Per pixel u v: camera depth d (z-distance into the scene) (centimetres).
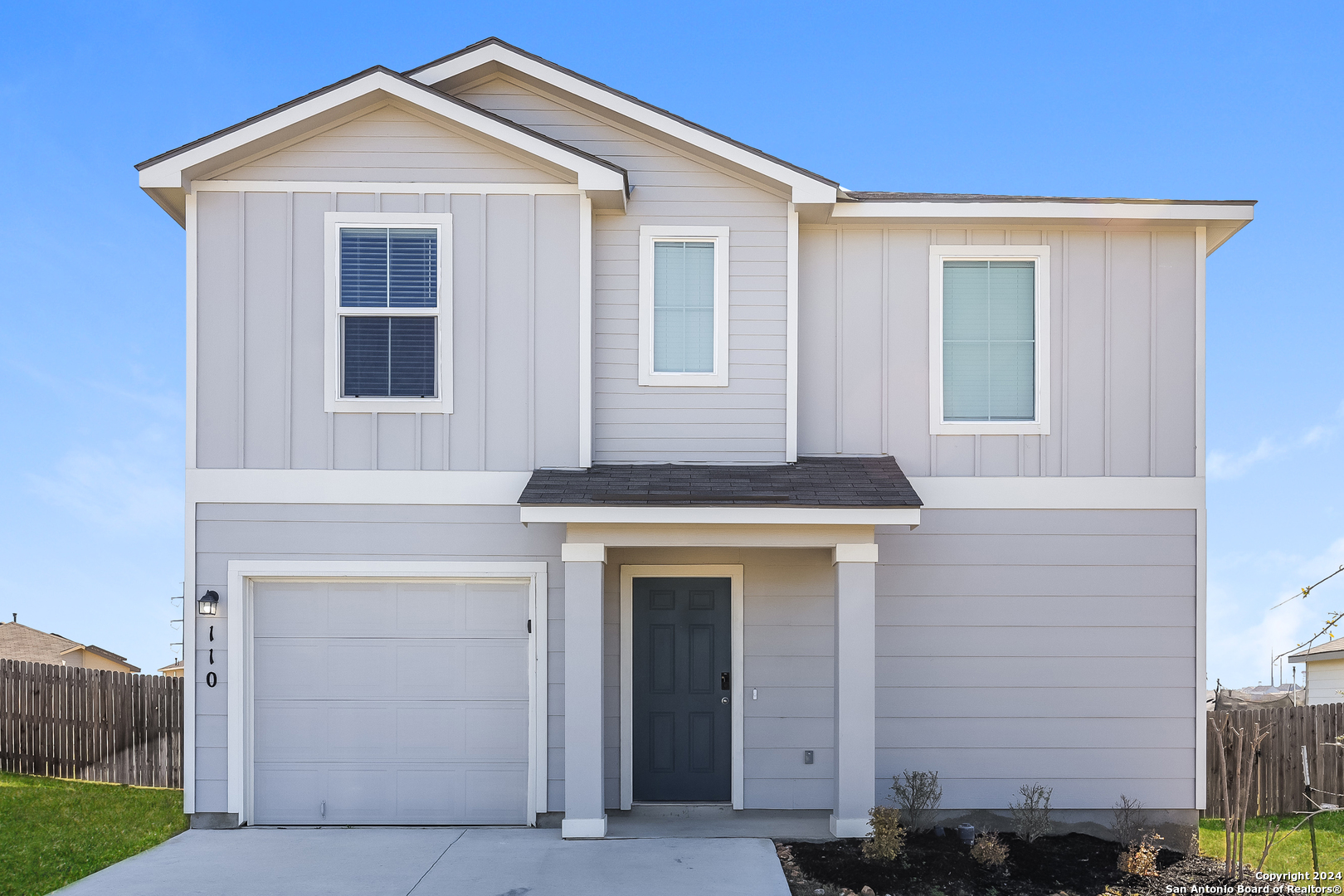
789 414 809
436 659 785
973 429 823
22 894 619
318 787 776
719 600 817
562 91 818
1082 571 811
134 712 991
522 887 614
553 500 700
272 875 639
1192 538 816
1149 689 802
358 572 778
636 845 703
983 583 809
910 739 797
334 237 790
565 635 736
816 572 809
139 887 618
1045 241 835
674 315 821
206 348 784
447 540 782
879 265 837
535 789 768
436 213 794
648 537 730
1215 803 851
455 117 771
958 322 840
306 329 788
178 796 906
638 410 812
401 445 787
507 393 792
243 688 769
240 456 780
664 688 812
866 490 730
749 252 818
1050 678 802
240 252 789
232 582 773
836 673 735
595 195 786
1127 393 826
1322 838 780
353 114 794
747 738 799
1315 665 1541
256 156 792
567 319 796
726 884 619
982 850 684
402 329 793
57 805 863
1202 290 830
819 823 764
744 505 703
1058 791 794
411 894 601
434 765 779
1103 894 635
